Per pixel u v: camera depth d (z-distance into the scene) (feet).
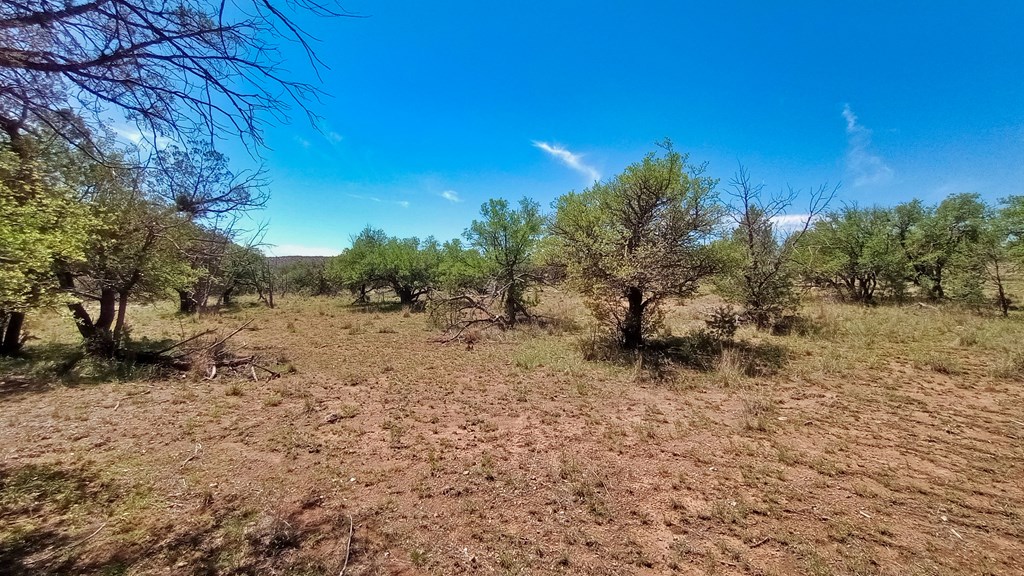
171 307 78.13
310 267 133.90
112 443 16.14
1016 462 14.25
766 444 16.07
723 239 32.01
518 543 10.31
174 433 17.26
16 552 9.52
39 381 24.39
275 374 27.40
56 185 21.16
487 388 24.29
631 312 33.24
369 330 49.11
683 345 34.01
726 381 24.48
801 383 24.14
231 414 19.74
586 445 16.21
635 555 9.81
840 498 12.19
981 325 38.58
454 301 53.06
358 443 16.53
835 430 17.33
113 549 9.76
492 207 50.75
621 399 21.98
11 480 12.80
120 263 30.25
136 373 26.48
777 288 41.45
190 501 12.05
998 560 9.45
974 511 11.46
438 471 14.14
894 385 23.24
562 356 31.86
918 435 16.66
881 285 66.28
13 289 19.70
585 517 11.44
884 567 9.25
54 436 16.66
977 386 22.84
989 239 47.16
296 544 10.20
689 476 13.64
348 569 9.36
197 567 9.23
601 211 32.53
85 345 28.60
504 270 51.06
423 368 29.50
